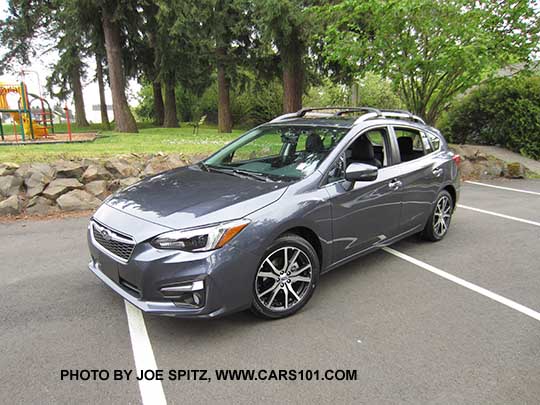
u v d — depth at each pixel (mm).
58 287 3859
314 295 3746
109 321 3248
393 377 2617
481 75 9570
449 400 2420
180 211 3023
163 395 2441
